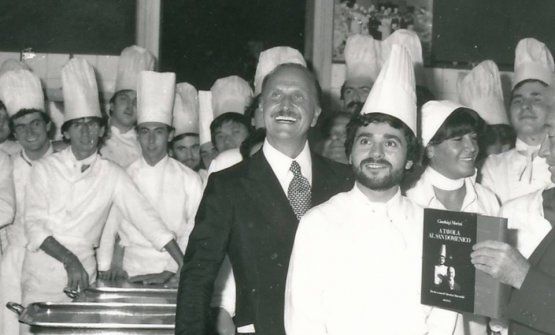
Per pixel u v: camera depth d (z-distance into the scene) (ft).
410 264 7.46
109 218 12.91
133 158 15.67
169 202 13.37
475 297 7.09
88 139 12.43
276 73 8.61
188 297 7.79
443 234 7.23
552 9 19.80
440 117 9.58
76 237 12.32
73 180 12.37
